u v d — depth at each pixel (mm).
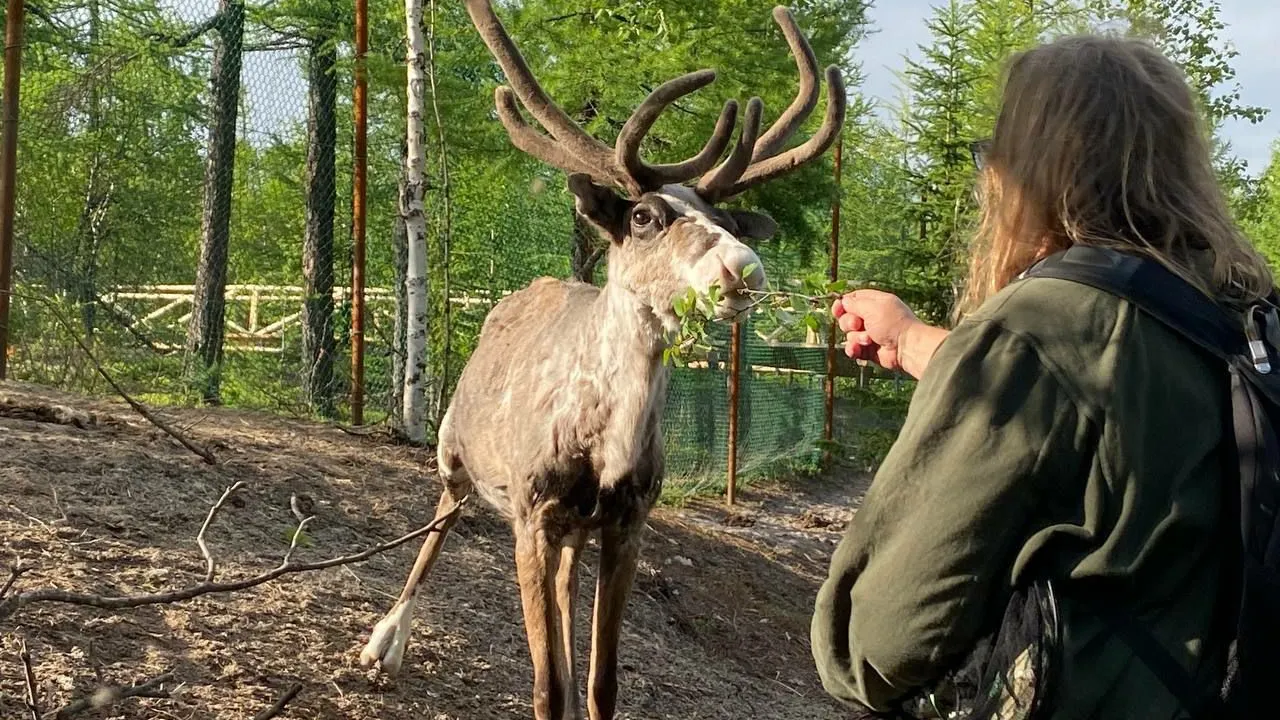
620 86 9688
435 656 4996
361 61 8930
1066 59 1787
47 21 14531
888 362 2096
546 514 4227
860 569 1698
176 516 5363
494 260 12289
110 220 13516
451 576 6039
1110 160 1717
